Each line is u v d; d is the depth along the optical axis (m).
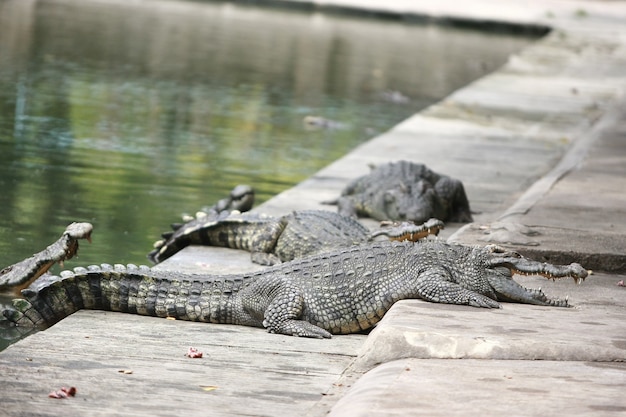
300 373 17.88
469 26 101.25
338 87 61.66
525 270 20.75
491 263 20.94
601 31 99.06
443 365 16.89
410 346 17.64
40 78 55.50
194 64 65.12
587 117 52.78
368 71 69.00
